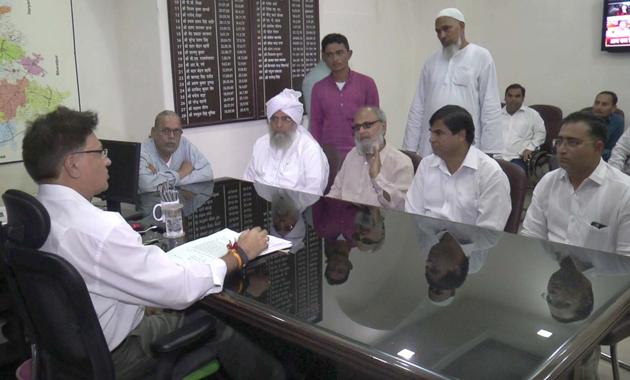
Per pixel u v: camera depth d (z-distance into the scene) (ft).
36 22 9.34
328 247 5.11
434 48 15.89
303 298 3.98
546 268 4.43
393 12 15.43
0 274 5.85
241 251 4.67
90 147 4.09
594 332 3.36
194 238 5.44
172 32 10.39
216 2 11.03
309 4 12.95
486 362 3.01
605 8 13.43
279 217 6.22
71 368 3.88
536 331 3.36
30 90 9.41
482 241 5.20
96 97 10.55
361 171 8.28
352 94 11.64
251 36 11.84
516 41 15.23
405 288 4.10
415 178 7.34
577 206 6.06
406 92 16.39
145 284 3.98
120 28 10.77
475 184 6.67
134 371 4.13
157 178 8.28
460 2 15.64
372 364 3.14
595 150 5.77
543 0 14.55
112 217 4.06
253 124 12.39
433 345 3.22
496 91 10.62
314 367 4.74
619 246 5.81
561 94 14.76
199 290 4.13
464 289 4.03
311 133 11.94
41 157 3.96
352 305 3.82
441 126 6.54
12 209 3.70
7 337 6.68
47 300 3.57
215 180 8.79
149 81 10.64
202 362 4.30
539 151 13.97
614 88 13.85
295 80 13.02
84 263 3.92
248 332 4.76
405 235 5.45
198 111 11.12
